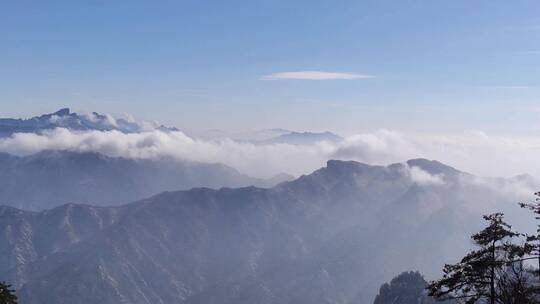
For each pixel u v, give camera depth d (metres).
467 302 38.56
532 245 37.28
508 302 36.47
